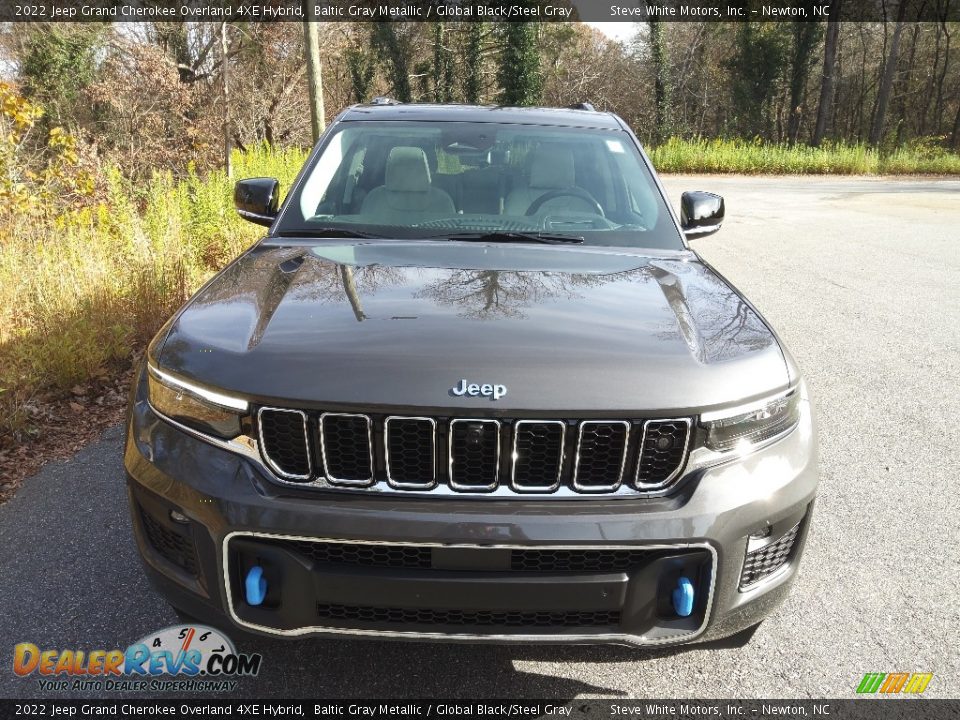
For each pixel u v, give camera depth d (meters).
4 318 5.24
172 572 2.11
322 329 2.16
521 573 1.93
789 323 7.04
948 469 4.11
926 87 49.12
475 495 1.94
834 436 4.54
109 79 21.38
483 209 3.32
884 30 46.97
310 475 1.96
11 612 2.71
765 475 2.07
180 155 20.17
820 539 3.38
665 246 3.20
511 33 36.94
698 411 1.99
